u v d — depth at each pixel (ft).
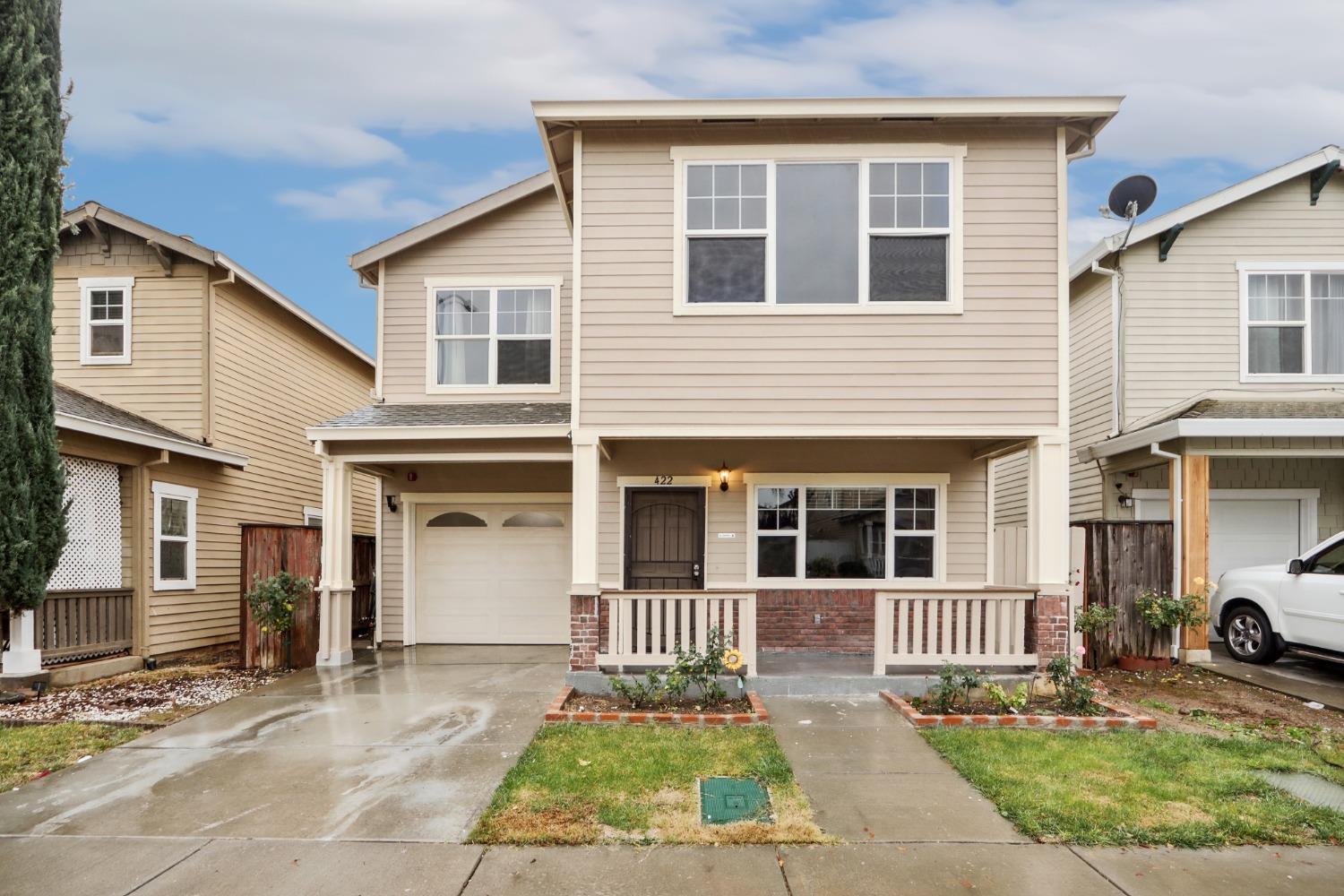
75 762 19.11
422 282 38.60
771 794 16.62
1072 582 31.35
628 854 14.01
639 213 28.09
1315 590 28.50
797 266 27.96
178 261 39.06
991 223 27.71
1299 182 38.27
